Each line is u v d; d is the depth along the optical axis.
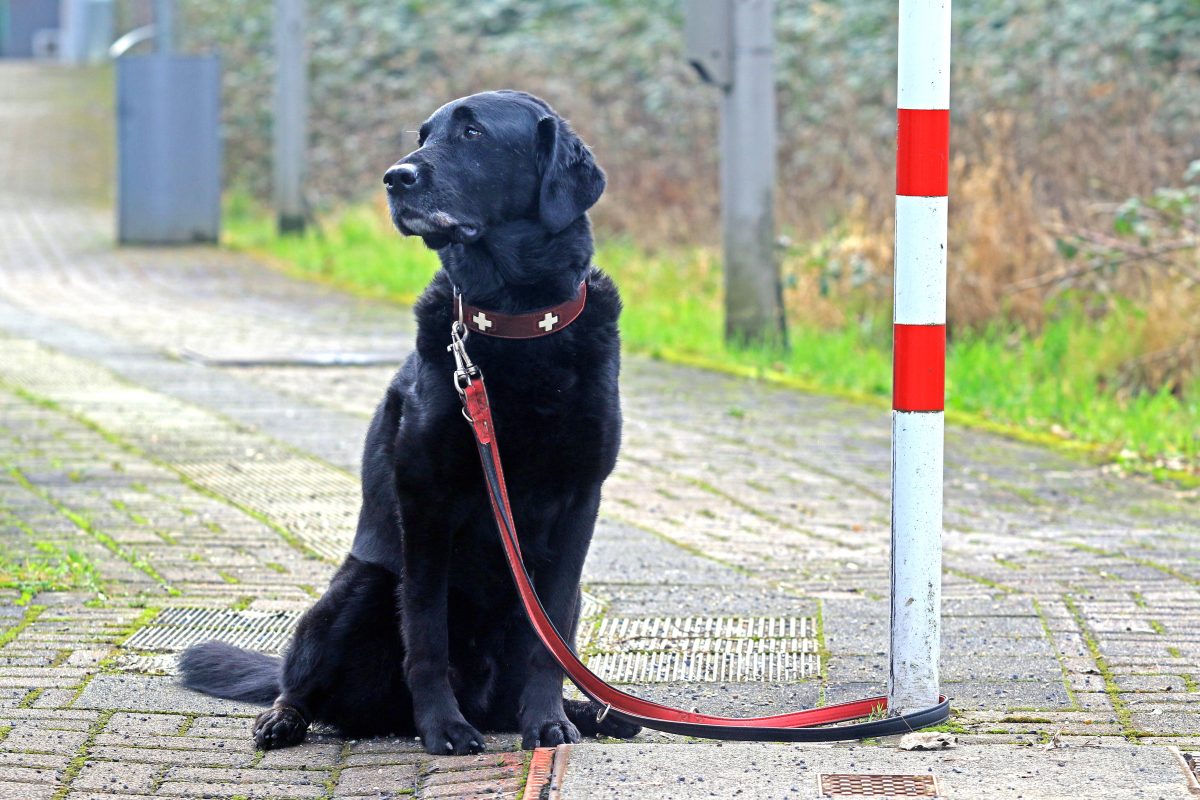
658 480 10.79
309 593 7.97
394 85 28.52
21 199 29.00
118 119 24.05
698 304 18.25
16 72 49.22
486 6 30.61
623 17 28.09
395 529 5.97
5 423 12.09
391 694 6.00
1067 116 18.16
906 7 5.50
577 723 6.15
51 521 9.25
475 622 6.04
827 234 18.06
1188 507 10.13
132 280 20.97
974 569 8.48
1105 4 22.25
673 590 8.16
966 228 16.06
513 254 5.72
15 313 17.89
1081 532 9.41
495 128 5.78
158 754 5.70
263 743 5.80
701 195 22.00
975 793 4.99
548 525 5.90
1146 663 6.72
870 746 5.58
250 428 12.19
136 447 11.39
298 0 23.92
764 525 9.62
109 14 53.50
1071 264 15.32
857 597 8.02
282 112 24.25
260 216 27.69
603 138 23.52
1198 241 13.84
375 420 6.26
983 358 14.22
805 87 23.47
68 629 7.23
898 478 5.77
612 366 5.88
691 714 5.87
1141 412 12.63
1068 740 5.68
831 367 14.77
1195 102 18.66
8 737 5.78
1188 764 5.27
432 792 5.27
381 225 23.89
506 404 5.68
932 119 5.51
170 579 8.15
